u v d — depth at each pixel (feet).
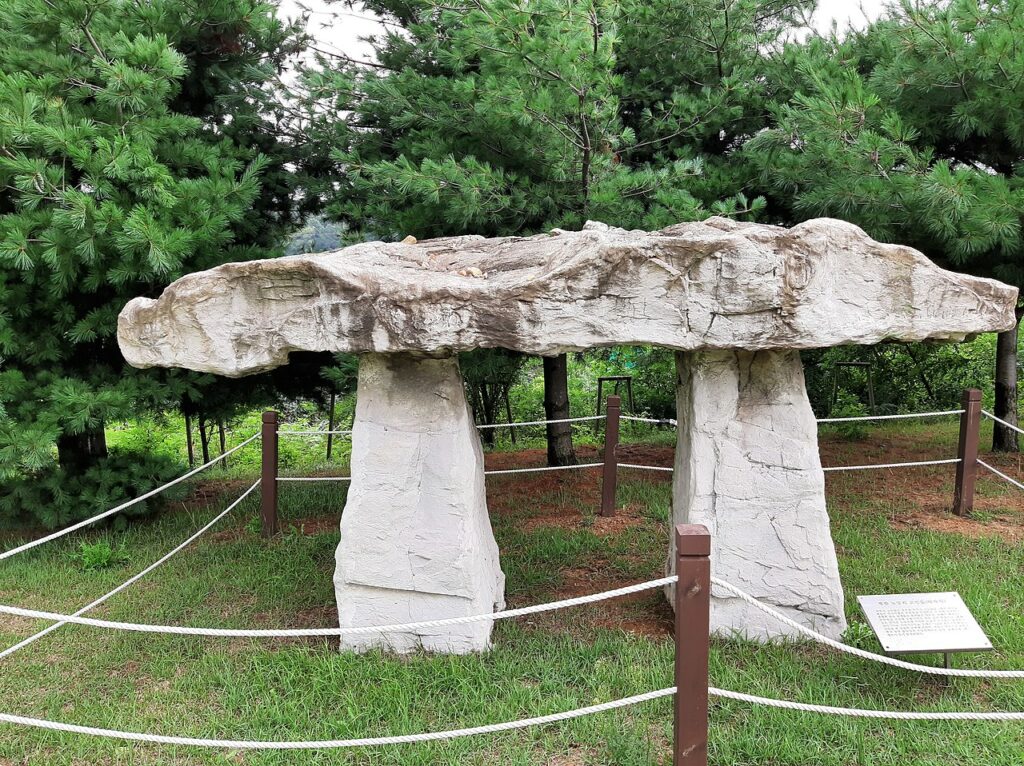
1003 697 9.34
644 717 9.12
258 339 10.05
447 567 10.77
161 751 8.88
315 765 8.46
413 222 18.22
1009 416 22.44
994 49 15.51
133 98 14.49
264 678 10.23
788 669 9.98
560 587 13.48
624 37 20.03
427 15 18.83
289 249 21.53
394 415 10.93
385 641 10.96
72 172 15.87
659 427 29.99
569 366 35.29
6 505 16.31
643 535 16.02
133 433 32.63
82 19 15.47
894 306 9.79
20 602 13.41
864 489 19.16
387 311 9.56
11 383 14.88
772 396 10.97
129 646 11.36
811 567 10.89
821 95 16.97
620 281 9.44
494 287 9.50
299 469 25.72
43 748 9.00
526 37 15.53
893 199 16.12
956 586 12.77
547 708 9.32
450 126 18.17
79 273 15.65
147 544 16.33
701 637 7.27
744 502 10.98
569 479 21.08
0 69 14.93
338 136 19.43
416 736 7.36
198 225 15.35
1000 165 19.36
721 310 9.46
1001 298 10.03
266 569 14.46
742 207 17.94
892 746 8.48
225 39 18.57
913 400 30.27
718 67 20.18
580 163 17.48
